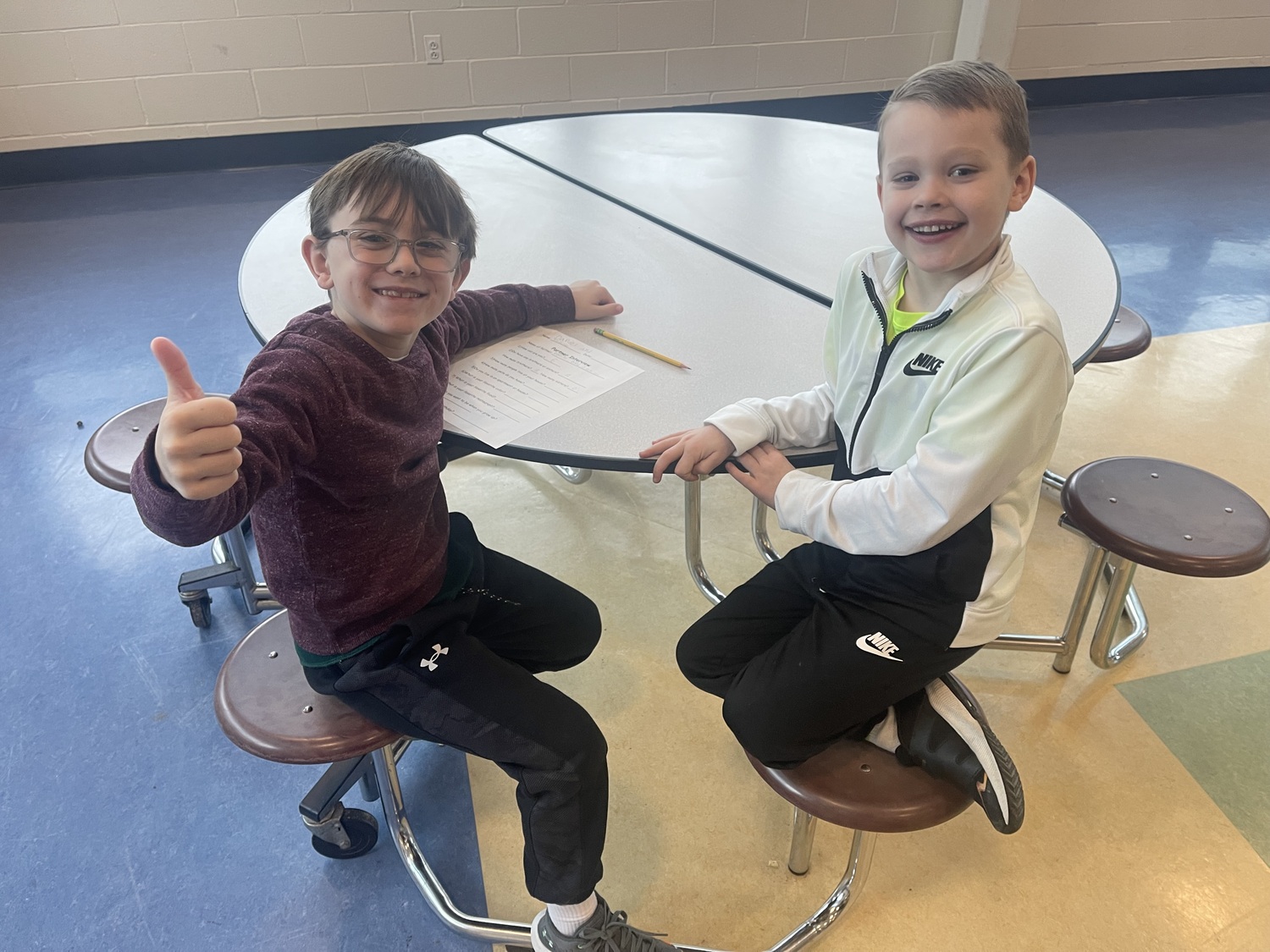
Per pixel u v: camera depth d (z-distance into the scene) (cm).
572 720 108
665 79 422
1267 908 136
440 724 107
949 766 101
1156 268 322
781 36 423
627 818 150
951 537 104
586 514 216
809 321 138
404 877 142
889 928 134
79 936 134
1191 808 150
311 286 148
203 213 364
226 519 81
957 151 94
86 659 179
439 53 395
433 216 98
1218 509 151
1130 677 175
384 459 101
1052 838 146
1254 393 257
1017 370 94
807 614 122
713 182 197
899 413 108
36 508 216
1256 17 477
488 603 127
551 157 214
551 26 398
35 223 357
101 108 380
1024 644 172
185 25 368
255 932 135
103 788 155
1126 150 427
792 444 117
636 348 129
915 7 431
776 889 140
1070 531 211
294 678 117
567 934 114
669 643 182
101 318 294
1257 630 185
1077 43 466
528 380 122
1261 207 370
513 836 148
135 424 171
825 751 108
